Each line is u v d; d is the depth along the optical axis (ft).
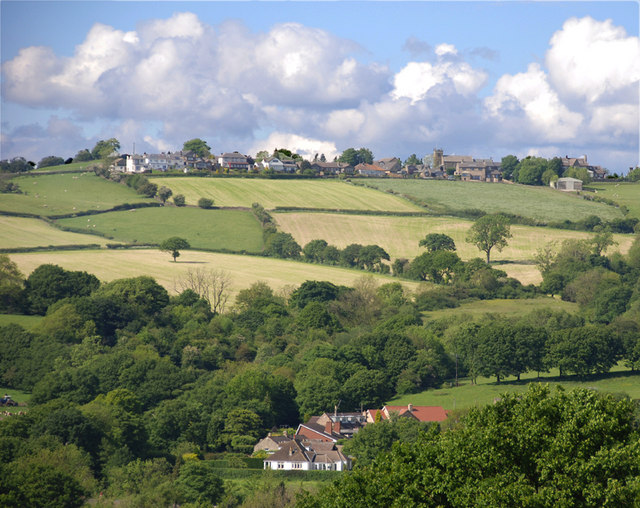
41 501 495.82
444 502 293.02
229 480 604.49
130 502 518.78
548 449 281.33
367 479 323.78
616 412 287.07
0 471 516.73
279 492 531.50
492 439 287.28
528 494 265.13
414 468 305.53
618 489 255.09
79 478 550.36
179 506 528.22
